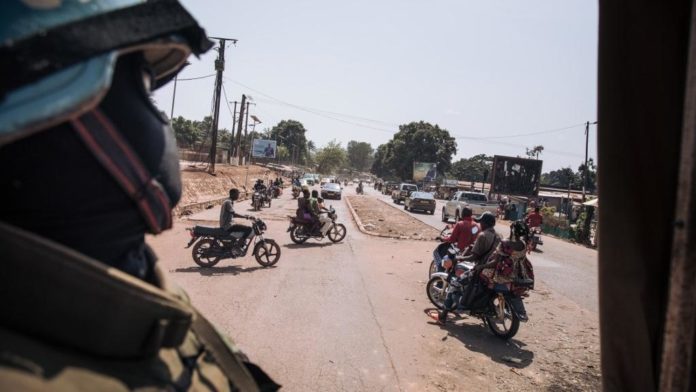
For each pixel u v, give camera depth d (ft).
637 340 3.29
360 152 574.15
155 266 2.81
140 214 2.28
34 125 1.72
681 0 3.25
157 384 2.15
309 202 42.50
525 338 20.12
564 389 14.98
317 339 17.72
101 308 1.91
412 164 283.18
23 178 1.92
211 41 2.43
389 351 17.08
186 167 102.94
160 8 2.17
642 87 3.33
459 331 20.20
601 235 3.49
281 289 25.03
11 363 1.64
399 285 28.09
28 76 1.71
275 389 3.60
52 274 1.78
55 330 1.82
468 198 85.97
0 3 1.80
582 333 21.22
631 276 3.33
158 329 2.13
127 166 2.17
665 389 3.06
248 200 96.43
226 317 19.76
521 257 19.42
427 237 54.03
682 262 2.98
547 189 192.85
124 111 2.22
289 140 412.98
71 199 2.01
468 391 14.40
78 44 1.84
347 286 26.78
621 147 3.39
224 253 29.66
